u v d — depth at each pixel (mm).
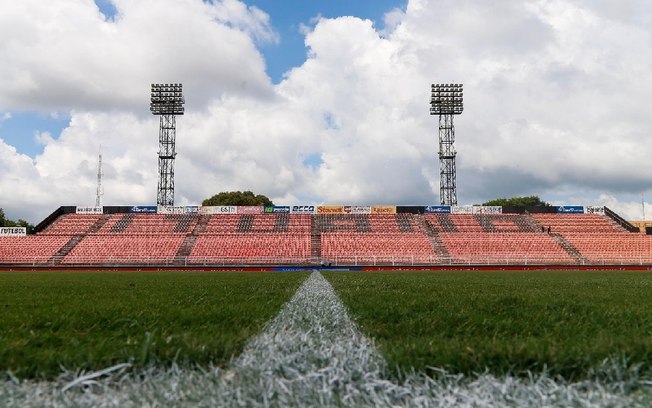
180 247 52250
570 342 3596
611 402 2215
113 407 2195
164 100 58656
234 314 5668
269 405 2150
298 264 48562
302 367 2779
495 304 7000
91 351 3158
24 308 6707
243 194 79750
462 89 60156
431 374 2666
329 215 60594
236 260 48906
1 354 3125
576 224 58250
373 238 54562
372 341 3717
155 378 2568
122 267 46188
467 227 57344
